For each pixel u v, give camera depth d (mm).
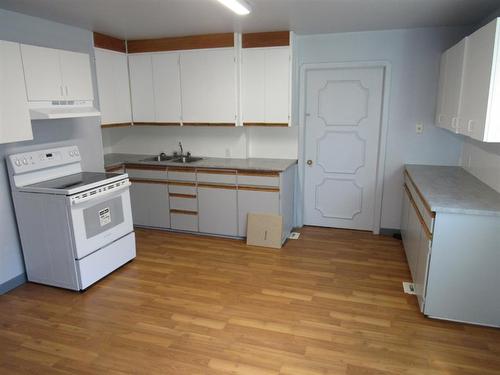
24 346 2457
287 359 2297
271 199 4047
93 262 3229
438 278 2598
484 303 2559
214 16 3271
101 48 4086
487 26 2260
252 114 4234
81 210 3070
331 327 2621
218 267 3617
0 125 2727
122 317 2781
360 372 2180
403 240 4027
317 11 3098
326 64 4188
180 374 2178
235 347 2416
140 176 4578
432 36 3811
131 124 4707
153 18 3348
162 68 4434
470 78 2600
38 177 3303
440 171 3709
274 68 4031
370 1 2812
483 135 2258
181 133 4934
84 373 2201
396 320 2695
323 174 4594
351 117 4332
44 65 3059
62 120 3578
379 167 4277
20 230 3219
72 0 2744
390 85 4039
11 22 3059
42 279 3271
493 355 2316
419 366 2225
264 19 3400
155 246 4164
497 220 2391
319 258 3797
